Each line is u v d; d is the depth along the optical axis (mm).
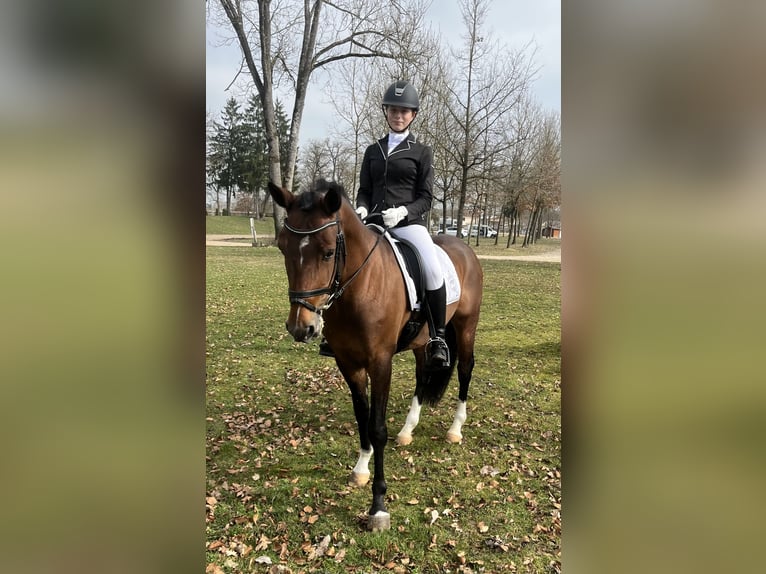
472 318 3818
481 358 5645
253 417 4027
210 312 7715
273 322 7195
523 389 4641
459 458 3375
